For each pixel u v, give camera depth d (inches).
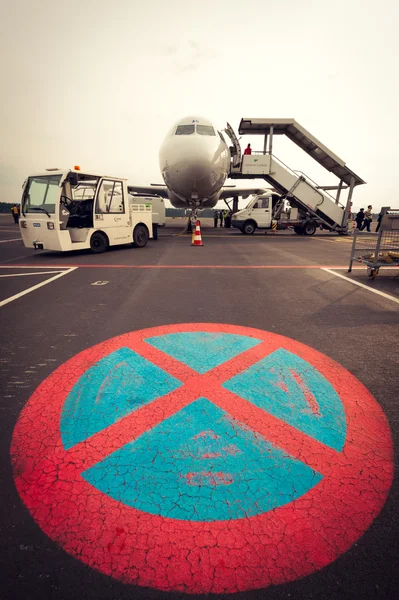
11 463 63.7
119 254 388.5
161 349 116.9
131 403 83.4
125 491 57.4
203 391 89.0
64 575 44.1
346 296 194.2
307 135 624.1
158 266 301.6
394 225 228.8
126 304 175.9
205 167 528.7
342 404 83.4
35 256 372.5
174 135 550.3
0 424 75.3
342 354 113.4
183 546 48.2
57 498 56.1
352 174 658.2
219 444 68.6
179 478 60.2
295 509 53.9
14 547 47.8
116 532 50.3
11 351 115.6
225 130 612.1
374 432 72.7
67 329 137.8
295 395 87.4
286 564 45.5
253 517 52.6
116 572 44.6
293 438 70.6
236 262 327.0
